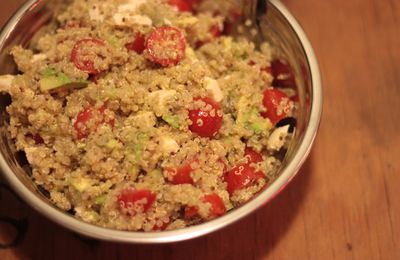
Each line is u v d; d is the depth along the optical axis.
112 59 0.33
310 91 0.32
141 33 0.35
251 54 0.37
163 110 0.32
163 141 0.31
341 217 0.36
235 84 0.34
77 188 0.30
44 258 0.35
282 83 0.37
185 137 0.32
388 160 0.38
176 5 0.38
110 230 0.27
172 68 0.33
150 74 0.34
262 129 0.33
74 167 0.32
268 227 0.36
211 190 0.31
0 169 0.29
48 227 0.35
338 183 0.37
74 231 0.27
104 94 0.32
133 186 0.30
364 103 0.40
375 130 0.39
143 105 0.32
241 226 0.35
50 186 0.31
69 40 0.35
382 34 0.43
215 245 0.35
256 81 0.35
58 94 0.33
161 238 0.27
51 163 0.31
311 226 0.36
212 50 0.36
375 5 0.44
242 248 0.35
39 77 0.33
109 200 0.30
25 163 0.32
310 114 0.31
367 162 0.38
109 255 0.35
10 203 0.36
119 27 0.35
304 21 0.43
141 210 0.29
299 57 0.34
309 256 0.35
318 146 0.39
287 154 0.32
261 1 0.35
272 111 0.34
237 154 0.33
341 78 0.41
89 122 0.31
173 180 0.31
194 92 0.33
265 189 0.29
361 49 0.42
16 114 0.32
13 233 0.35
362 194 0.37
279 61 0.37
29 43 0.35
